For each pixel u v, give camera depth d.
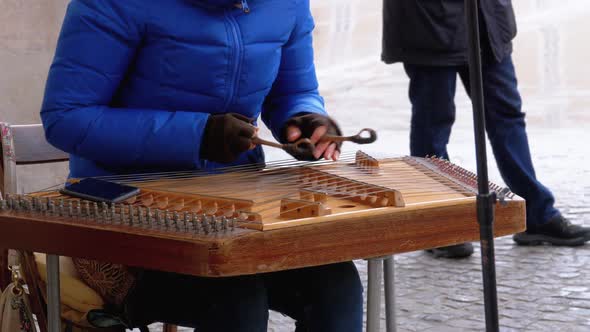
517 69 11.96
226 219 1.71
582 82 11.43
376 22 14.95
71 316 2.30
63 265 2.35
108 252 1.79
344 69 13.66
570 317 3.93
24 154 2.64
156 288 2.16
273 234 1.71
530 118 10.64
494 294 1.68
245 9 2.35
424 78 4.89
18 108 5.58
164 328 2.83
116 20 2.25
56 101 2.24
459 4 4.78
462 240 2.01
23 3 5.49
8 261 2.39
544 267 4.67
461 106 11.18
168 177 2.23
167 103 2.35
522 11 13.45
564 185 6.73
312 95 2.70
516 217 2.09
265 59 2.42
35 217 1.91
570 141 9.05
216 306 2.05
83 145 2.24
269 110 2.73
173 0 2.29
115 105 2.40
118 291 2.21
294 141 2.43
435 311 4.07
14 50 5.52
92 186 2.04
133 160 2.26
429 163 2.44
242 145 2.20
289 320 4.00
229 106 2.40
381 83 12.80
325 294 2.16
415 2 4.77
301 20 2.61
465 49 4.82
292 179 2.20
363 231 1.85
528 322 3.88
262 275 2.23
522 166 5.00
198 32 2.30
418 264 4.84
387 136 10.48
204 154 2.24
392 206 1.92
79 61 2.25
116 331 2.33
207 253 1.64
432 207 1.96
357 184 2.07
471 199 2.02
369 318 2.13
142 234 1.73
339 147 2.43
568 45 12.20
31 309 2.37
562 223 5.05
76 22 2.25
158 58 2.31
